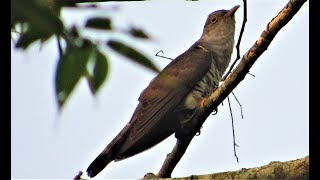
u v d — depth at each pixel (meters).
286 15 6.43
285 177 6.80
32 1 2.68
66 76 3.32
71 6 3.22
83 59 3.32
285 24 6.50
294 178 6.77
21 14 2.73
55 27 2.97
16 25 3.07
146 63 3.33
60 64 3.31
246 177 7.00
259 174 6.95
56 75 3.32
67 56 3.30
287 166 6.84
